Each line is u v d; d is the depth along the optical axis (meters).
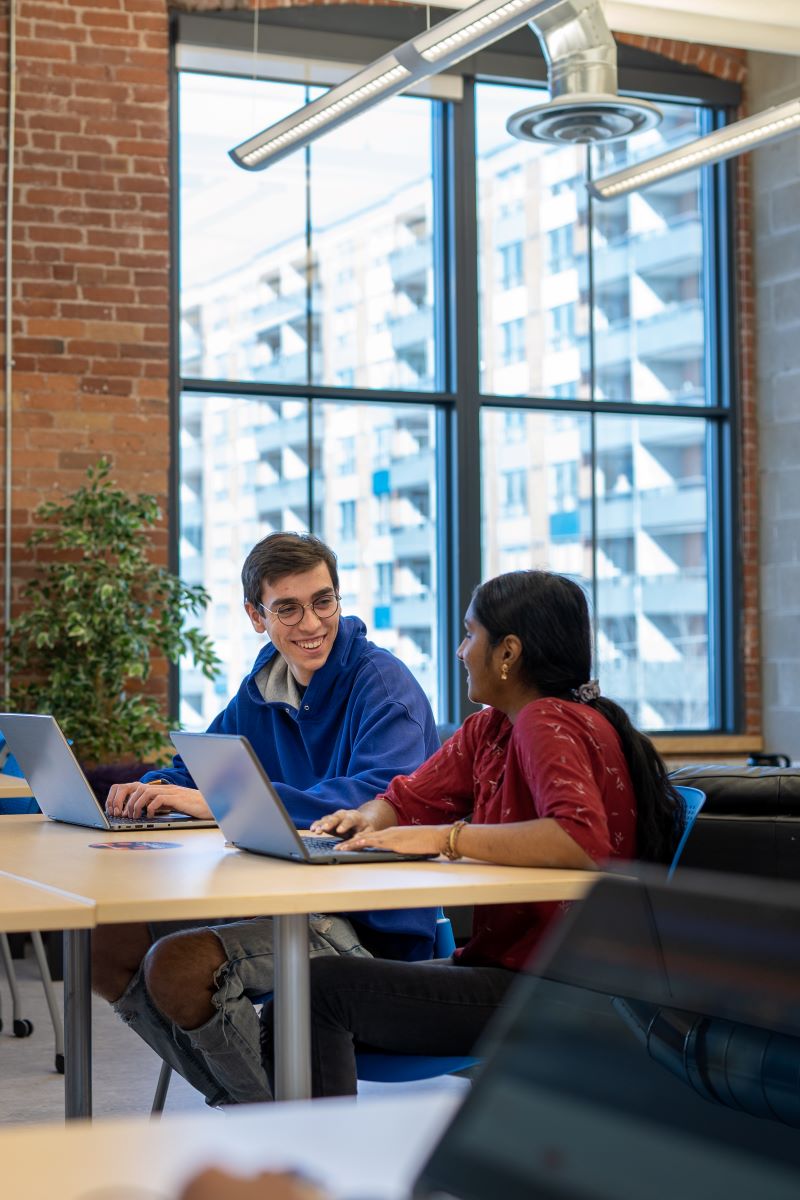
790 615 7.95
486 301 7.66
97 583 6.08
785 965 0.67
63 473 6.56
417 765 2.56
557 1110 0.68
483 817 2.25
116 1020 4.70
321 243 7.33
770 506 8.08
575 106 5.59
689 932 0.70
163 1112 3.55
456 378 7.54
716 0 6.62
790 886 0.68
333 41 7.13
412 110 7.54
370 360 7.42
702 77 8.00
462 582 7.52
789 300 7.93
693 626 8.12
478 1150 0.69
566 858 1.97
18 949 5.84
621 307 7.96
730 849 3.26
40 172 6.60
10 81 6.56
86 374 6.62
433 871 1.93
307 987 1.83
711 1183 0.64
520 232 7.75
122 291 6.70
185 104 7.05
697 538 8.15
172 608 6.37
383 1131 0.79
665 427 8.08
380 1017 2.05
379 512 7.45
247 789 2.02
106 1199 0.68
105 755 6.14
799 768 3.35
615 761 2.11
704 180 8.16
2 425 6.49
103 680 6.22
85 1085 2.35
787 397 7.95
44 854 2.17
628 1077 0.68
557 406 7.79
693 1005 0.69
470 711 7.51
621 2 6.82
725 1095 0.66
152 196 6.77
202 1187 0.62
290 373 7.25
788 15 6.73
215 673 6.39
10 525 6.44
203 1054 2.24
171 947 2.20
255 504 7.16
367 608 7.42
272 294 7.21
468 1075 2.19
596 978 0.71
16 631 6.28
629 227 8.00
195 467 7.02
